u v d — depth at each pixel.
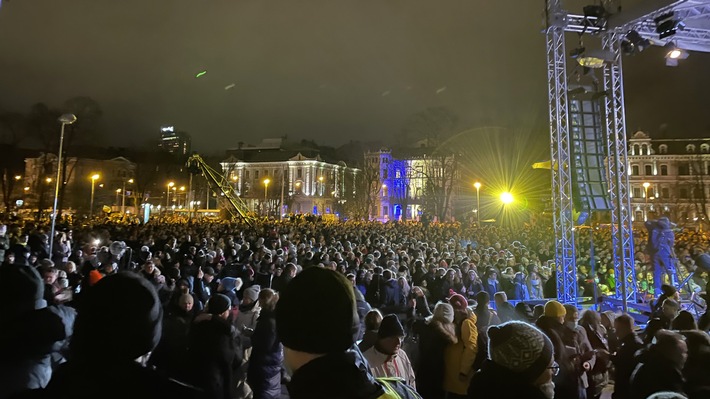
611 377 7.59
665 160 73.44
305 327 1.64
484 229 29.59
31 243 13.87
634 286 12.86
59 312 2.88
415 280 12.65
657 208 72.25
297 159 101.88
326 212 99.31
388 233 26.70
